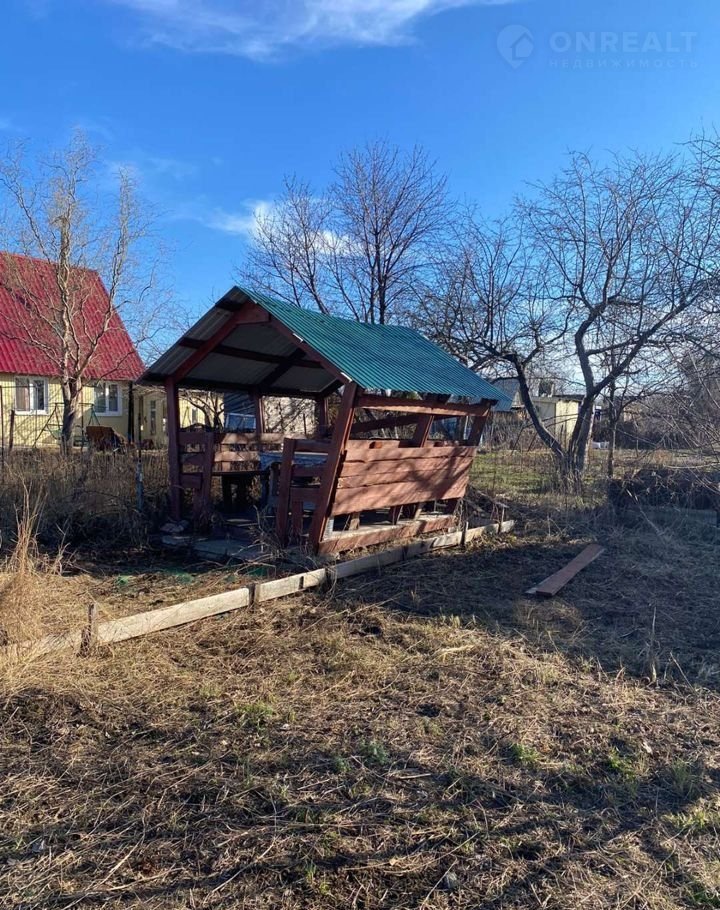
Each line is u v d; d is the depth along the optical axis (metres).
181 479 8.85
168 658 4.79
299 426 17.09
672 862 2.84
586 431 14.07
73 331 17.75
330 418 13.97
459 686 4.56
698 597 6.97
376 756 3.57
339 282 18.45
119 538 8.32
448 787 3.32
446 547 8.88
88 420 23.78
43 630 4.85
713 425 10.70
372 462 7.86
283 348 9.48
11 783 3.21
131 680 4.38
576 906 2.57
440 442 9.54
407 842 2.90
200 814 3.03
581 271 14.34
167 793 3.17
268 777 3.34
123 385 24.91
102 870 2.65
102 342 24.36
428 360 9.29
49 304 18.36
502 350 15.34
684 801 3.30
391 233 17.64
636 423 12.69
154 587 6.60
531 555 8.70
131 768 3.37
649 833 3.04
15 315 22.83
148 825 2.94
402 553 8.02
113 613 5.75
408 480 8.70
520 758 3.62
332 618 5.80
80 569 7.10
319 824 2.99
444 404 8.76
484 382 9.69
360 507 8.01
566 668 4.96
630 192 13.78
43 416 22.05
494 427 16.48
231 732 3.78
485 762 3.58
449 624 5.78
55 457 10.45
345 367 7.18
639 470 11.16
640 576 7.77
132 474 9.84
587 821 3.11
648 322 12.96
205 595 6.34
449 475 9.63
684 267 11.95
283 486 7.73
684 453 11.04
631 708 4.35
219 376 9.66
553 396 16.97
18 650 4.35
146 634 5.14
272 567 7.17
